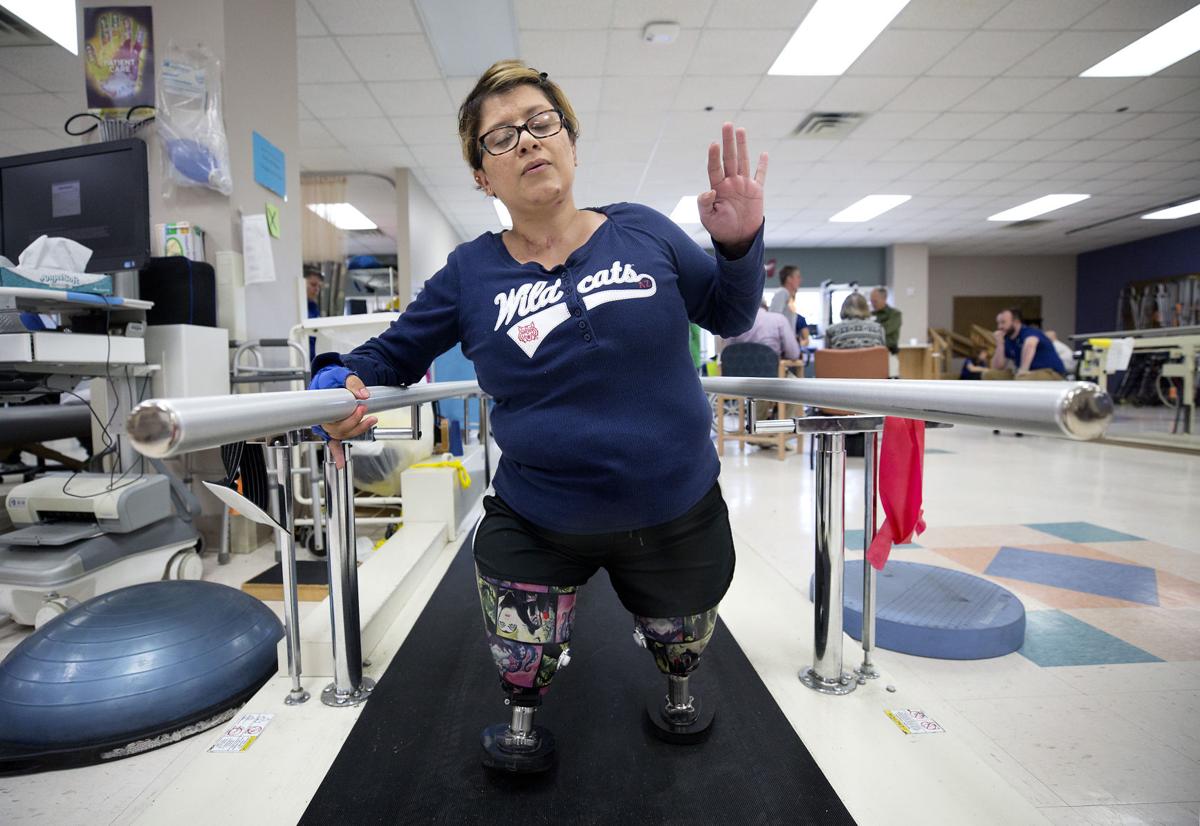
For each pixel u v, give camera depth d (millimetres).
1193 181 7473
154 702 1148
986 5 3898
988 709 1214
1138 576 1923
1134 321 10984
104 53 2615
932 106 5324
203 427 494
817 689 1124
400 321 951
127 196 2107
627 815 818
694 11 3877
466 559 1970
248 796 867
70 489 1843
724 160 772
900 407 669
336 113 5203
